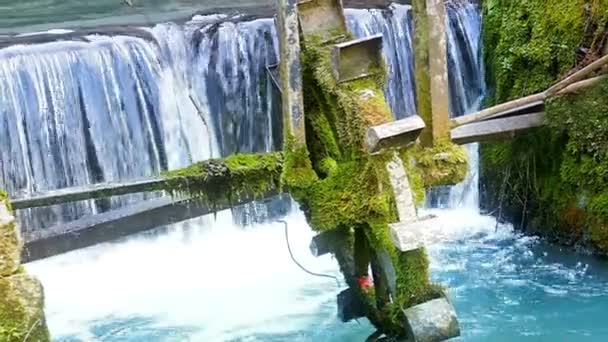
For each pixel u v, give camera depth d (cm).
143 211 621
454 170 611
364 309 670
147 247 888
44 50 855
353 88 595
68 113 854
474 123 805
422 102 615
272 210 923
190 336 732
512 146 900
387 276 600
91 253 868
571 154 841
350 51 591
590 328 730
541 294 789
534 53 879
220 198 618
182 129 904
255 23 934
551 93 811
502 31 915
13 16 1036
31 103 840
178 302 794
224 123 920
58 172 855
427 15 600
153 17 1006
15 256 498
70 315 773
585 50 841
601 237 834
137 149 886
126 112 878
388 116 588
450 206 965
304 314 762
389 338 643
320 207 598
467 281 817
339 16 621
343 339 712
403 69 969
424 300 586
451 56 968
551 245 877
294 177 600
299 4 611
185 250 884
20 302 495
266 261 866
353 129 588
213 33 918
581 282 810
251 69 926
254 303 786
